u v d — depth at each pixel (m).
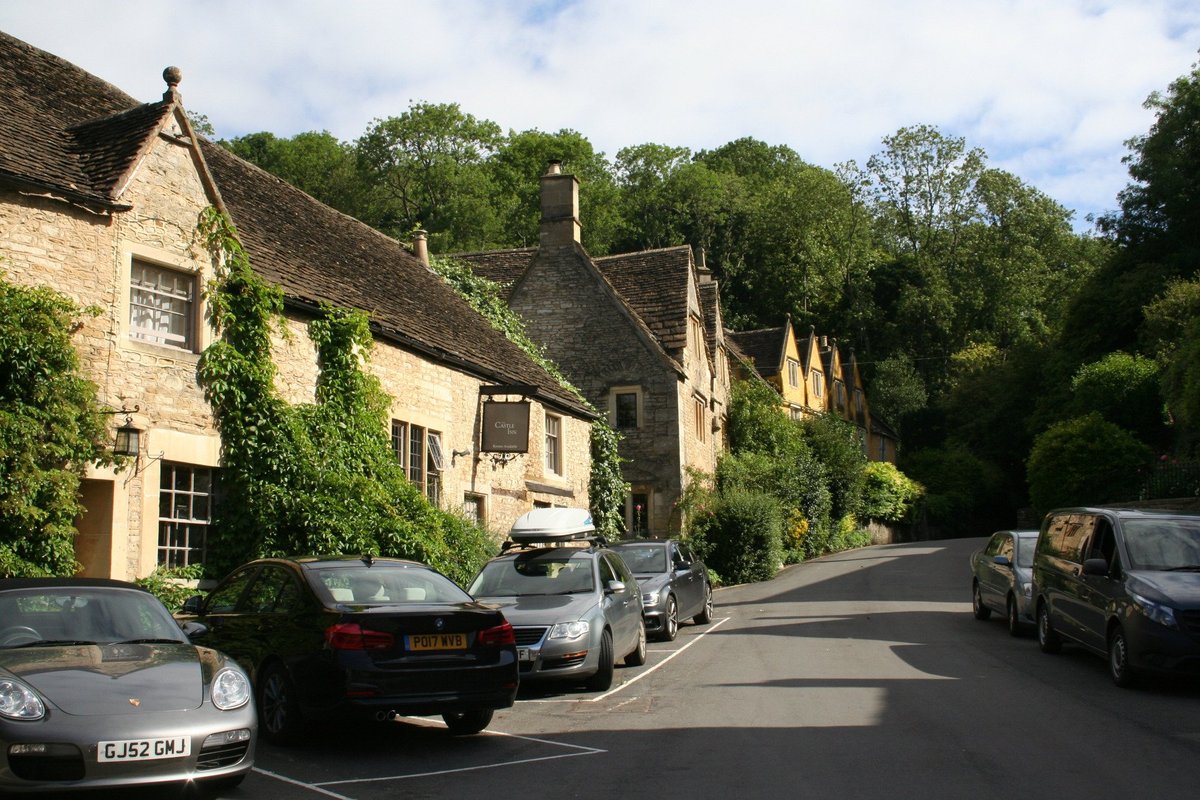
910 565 33.38
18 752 6.03
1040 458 32.25
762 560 31.92
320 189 57.19
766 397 40.91
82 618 7.63
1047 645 13.95
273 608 9.17
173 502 12.85
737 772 7.35
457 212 56.44
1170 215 45.97
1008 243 71.25
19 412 10.76
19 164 11.50
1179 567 11.57
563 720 9.90
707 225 70.00
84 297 11.85
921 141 74.12
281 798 6.92
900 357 70.50
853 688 11.09
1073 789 6.71
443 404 19.28
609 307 32.78
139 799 6.60
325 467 14.77
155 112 13.14
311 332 15.35
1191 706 9.98
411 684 8.27
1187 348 24.98
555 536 14.60
